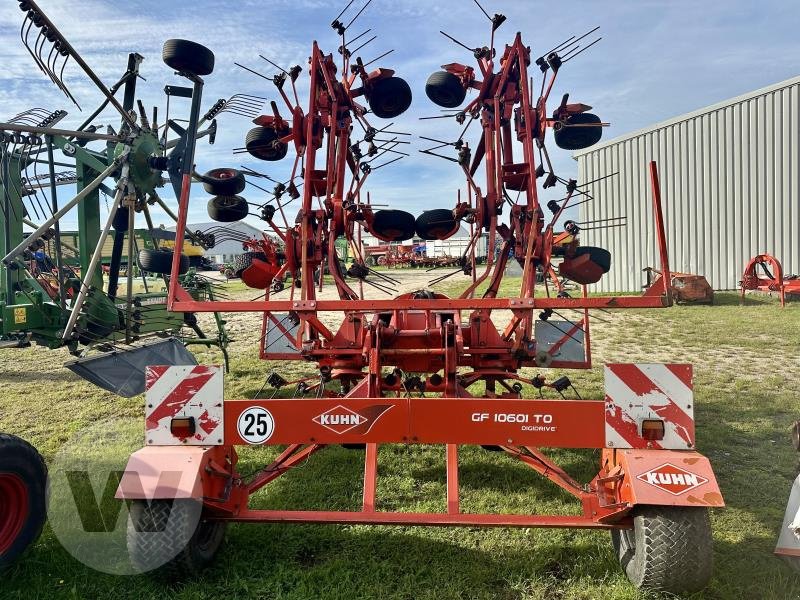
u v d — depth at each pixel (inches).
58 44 178.4
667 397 107.3
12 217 256.4
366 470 125.3
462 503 148.6
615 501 109.4
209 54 171.8
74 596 105.5
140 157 235.8
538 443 110.8
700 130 677.9
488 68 166.6
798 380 280.7
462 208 158.7
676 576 98.7
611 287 762.2
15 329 239.9
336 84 171.0
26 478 116.6
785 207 623.2
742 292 561.3
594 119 163.6
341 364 180.4
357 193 180.5
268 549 123.1
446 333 159.9
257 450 190.2
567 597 105.9
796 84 610.2
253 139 173.3
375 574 113.6
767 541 126.3
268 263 167.0
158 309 270.7
